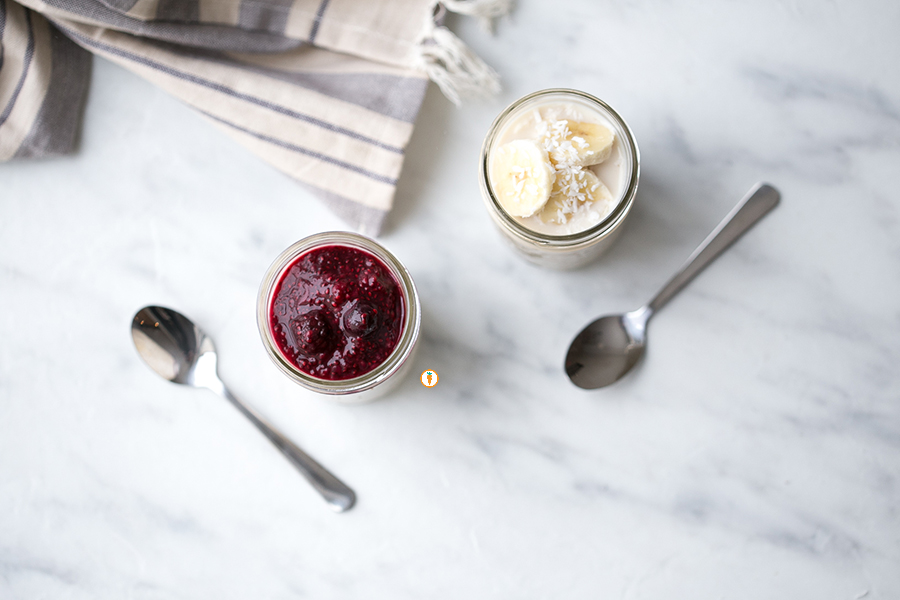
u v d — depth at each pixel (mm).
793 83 556
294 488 556
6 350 568
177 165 568
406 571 551
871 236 551
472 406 556
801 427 548
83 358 567
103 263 569
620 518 548
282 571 553
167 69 545
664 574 545
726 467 549
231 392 557
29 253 570
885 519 542
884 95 553
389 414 556
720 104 557
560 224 503
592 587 546
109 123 570
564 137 500
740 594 543
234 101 546
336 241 505
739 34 557
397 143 542
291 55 558
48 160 570
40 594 559
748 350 552
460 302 560
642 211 557
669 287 546
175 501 559
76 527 561
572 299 558
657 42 558
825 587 542
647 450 551
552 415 554
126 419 563
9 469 563
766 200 551
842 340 550
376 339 497
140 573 558
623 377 554
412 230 561
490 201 498
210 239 567
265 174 565
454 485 553
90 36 542
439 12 543
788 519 546
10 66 550
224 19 543
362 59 553
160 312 559
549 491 551
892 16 553
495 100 560
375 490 554
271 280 503
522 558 548
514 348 557
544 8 560
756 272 554
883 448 545
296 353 498
